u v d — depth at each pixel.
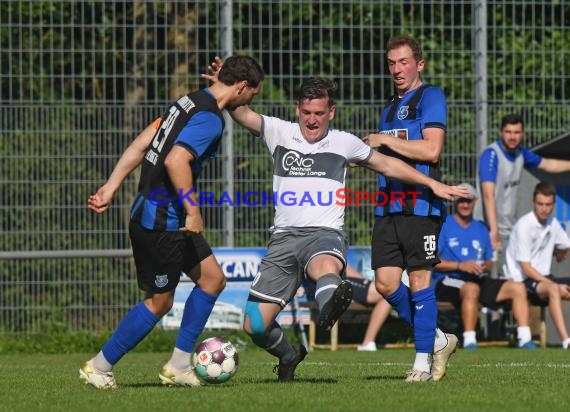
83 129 39.19
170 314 40.03
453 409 17.36
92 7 39.31
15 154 39.03
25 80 39.12
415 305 22.89
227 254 39.41
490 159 39.94
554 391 20.27
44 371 28.42
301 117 21.83
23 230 39.16
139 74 39.44
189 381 21.89
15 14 39.12
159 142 20.73
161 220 20.75
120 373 26.69
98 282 39.66
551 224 40.41
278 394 19.56
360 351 38.59
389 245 22.92
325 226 21.70
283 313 39.78
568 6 41.09
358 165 22.38
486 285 39.75
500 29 40.97
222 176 39.56
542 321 40.47
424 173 22.83
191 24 39.62
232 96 21.05
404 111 23.06
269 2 40.06
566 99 41.31
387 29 40.25
